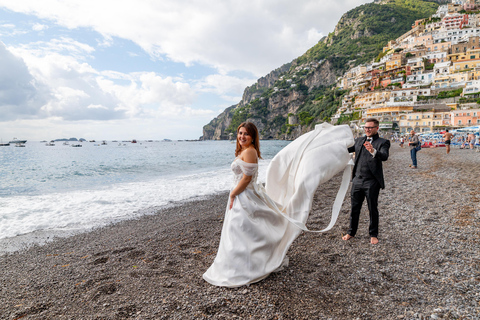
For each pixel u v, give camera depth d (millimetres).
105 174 17656
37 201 8484
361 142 4059
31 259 4105
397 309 2369
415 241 3953
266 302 2486
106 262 3771
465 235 4047
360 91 105000
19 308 2605
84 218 6621
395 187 8305
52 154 51156
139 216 6801
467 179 8820
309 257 3551
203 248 4188
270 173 3395
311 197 2961
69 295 2824
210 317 2305
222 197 9070
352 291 2689
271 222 3027
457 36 98375
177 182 12633
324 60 189000
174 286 2885
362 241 4066
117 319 2320
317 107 151875
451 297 2506
